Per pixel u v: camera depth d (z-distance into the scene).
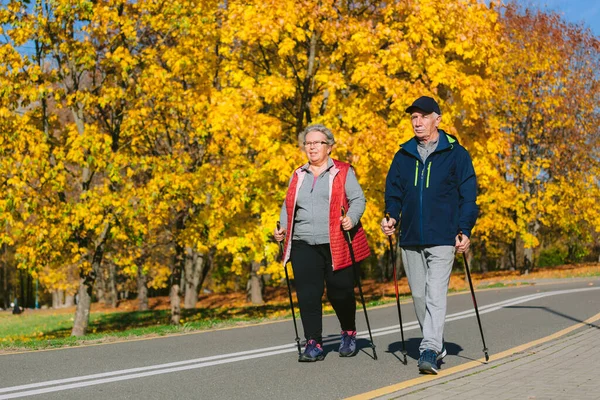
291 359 12.48
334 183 11.38
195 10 29.83
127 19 27.98
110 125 29.41
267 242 33.03
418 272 10.79
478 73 35.94
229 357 12.95
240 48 33.53
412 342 14.82
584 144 61.59
